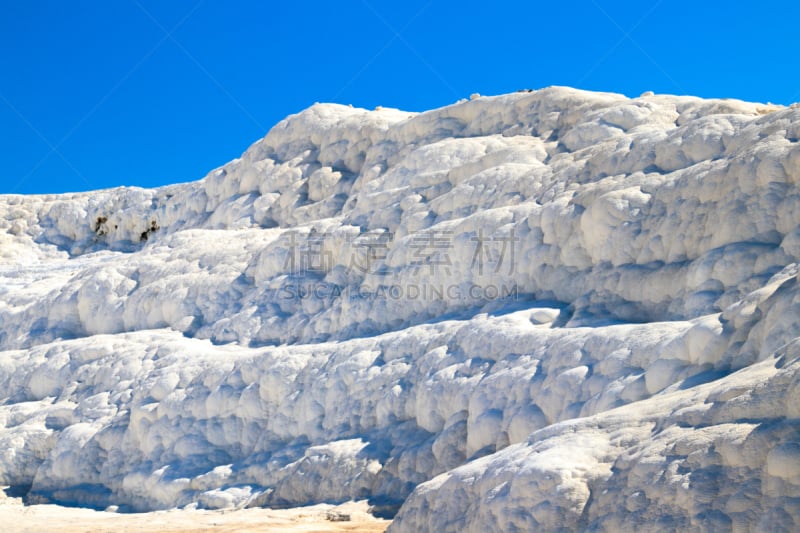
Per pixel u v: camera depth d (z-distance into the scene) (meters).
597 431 7.13
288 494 12.83
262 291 19.28
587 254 13.91
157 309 20.58
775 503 5.09
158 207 35.41
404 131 24.64
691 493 5.50
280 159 28.16
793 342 6.51
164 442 15.49
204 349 17.94
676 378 8.76
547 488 6.47
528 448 7.42
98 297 21.84
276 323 18.20
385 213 19.36
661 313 12.02
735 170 12.13
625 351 9.93
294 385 14.81
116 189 38.59
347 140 26.81
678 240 12.42
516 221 15.49
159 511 13.74
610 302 12.77
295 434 14.28
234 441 15.02
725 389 6.26
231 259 21.22
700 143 14.15
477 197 17.78
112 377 17.88
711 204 12.33
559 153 19.11
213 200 29.80
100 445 16.33
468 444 11.33
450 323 14.02
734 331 8.41
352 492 12.16
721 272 11.18
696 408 6.32
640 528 5.64
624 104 19.55
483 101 23.48
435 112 24.34
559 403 10.25
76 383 18.45
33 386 19.11
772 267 10.70
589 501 6.24
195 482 14.23
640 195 13.68
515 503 6.62
